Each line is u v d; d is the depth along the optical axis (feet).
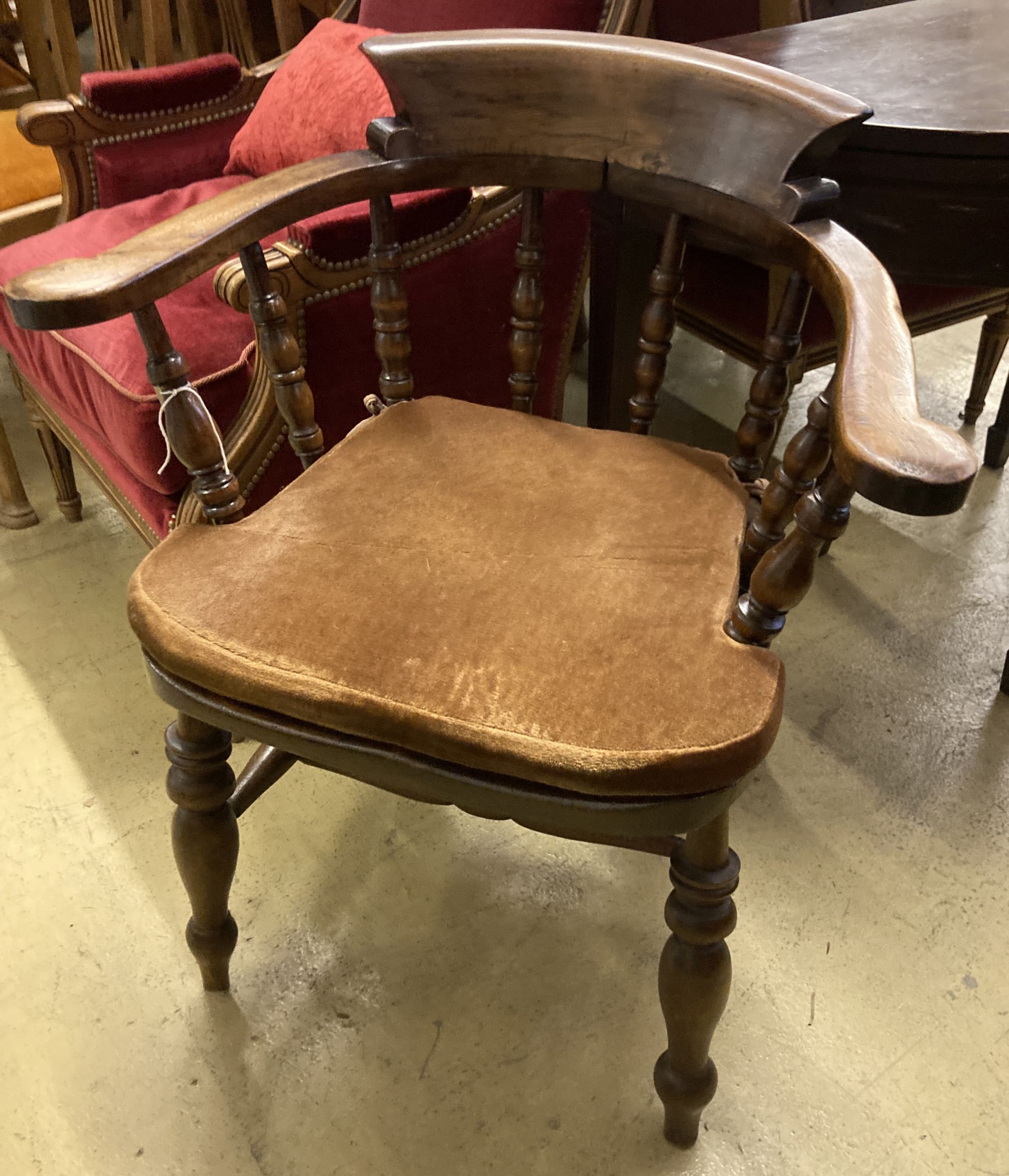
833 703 4.24
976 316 4.86
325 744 2.17
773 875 3.55
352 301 3.49
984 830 3.71
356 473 2.80
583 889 3.56
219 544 2.53
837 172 3.06
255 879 3.60
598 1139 2.85
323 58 4.63
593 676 2.10
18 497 5.41
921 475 1.51
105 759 4.08
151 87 5.08
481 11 4.49
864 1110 2.90
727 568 2.42
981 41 3.80
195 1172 2.80
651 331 2.99
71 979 3.28
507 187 3.73
